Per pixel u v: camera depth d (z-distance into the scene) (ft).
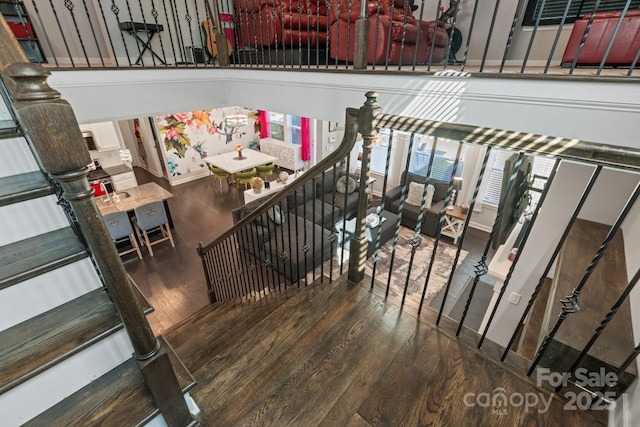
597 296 5.36
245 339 4.61
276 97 9.47
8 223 3.36
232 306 9.51
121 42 12.61
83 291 3.49
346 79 7.61
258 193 18.03
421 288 13.61
